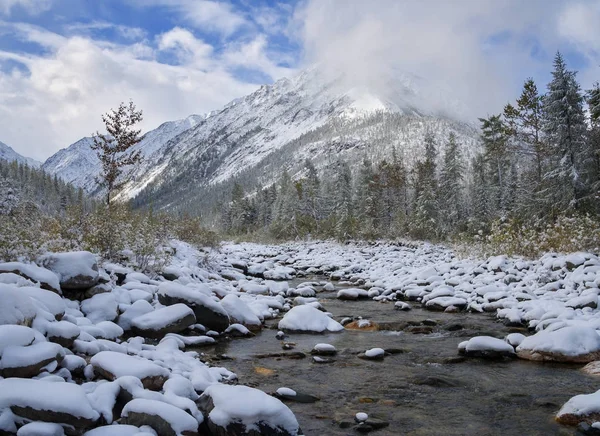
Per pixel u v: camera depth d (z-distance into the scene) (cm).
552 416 510
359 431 475
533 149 2648
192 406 455
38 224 1095
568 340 713
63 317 675
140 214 1767
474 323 1002
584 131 2216
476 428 482
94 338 635
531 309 1013
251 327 958
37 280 746
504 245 1730
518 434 466
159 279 1199
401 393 591
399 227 3916
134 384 470
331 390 602
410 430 479
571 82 2242
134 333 789
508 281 1325
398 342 862
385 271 1962
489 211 3534
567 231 1569
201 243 2366
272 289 1440
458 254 2066
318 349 779
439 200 4334
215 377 611
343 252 3184
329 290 1559
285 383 628
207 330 895
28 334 493
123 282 1029
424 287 1378
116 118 1712
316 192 5850
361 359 747
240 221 7131
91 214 1260
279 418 437
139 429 399
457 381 634
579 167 2188
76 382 503
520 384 616
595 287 1051
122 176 1744
